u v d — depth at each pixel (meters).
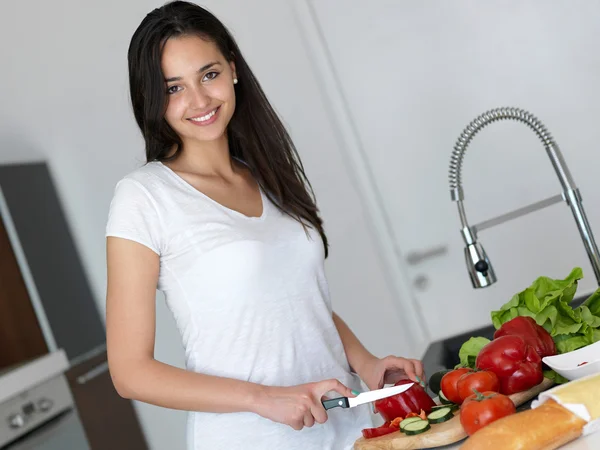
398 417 1.44
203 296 1.64
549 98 3.66
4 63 3.64
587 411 1.18
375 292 3.78
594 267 2.05
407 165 3.86
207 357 1.66
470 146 3.76
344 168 3.84
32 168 3.50
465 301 3.84
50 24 3.70
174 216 1.63
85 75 3.70
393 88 3.84
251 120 1.82
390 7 3.80
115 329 1.58
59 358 3.09
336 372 1.74
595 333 1.56
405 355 3.76
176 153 1.72
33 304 3.24
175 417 3.61
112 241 1.59
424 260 3.88
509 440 1.15
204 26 1.65
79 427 3.10
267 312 1.65
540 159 3.69
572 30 3.61
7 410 2.76
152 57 1.61
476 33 3.72
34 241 3.34
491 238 3.79
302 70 3.85
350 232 3.82
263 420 1.64
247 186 1.79
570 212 3.68
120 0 3.68
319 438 1.68
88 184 3.72
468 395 1.37
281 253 1.69
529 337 1.50
